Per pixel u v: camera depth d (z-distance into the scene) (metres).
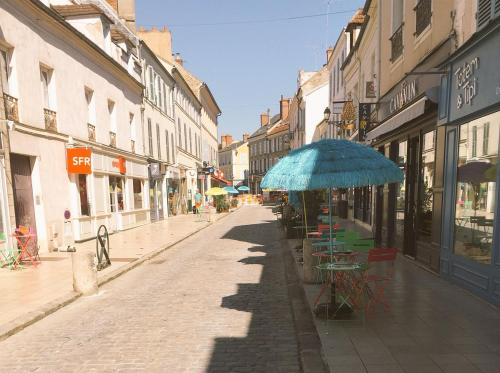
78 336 4.58
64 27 11.18
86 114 13.05
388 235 9.51
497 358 3.51
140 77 18.91
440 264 6.32
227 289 6.61
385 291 5.60
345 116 14.95
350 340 3.97
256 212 29.70
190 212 28.98
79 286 6.31
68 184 11.66
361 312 4.79
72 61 12.14
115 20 17.34
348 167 4.17
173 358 3.92
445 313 4.65
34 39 10.02
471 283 5.39
